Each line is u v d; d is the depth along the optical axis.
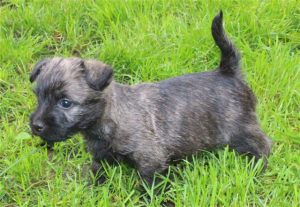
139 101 1.03
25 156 1.09
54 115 0.97
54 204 1.02
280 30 1.34
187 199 1.01
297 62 1.26
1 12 1.41
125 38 1.32
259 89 1.21
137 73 1.25
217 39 1.07
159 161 1.03
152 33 1.32
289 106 1.20
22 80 1.26
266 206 1.01
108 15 1.38
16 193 1.05
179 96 1.06
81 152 1.13
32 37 1.35
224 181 1.03
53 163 1.11
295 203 1.00
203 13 1.37
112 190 1.05
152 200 1.01
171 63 1.25
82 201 1.03
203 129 1.06
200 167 1.04
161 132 1.03
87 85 0.97
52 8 1.40
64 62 0.99
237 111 1.08
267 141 1.10
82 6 1.41
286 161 1.09
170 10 1.40
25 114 1.19
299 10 1.38
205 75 1.09
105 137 1.01
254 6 1.38
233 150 1.08
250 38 1.33
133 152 1.02
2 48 1.30
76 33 1.36
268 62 1.27
